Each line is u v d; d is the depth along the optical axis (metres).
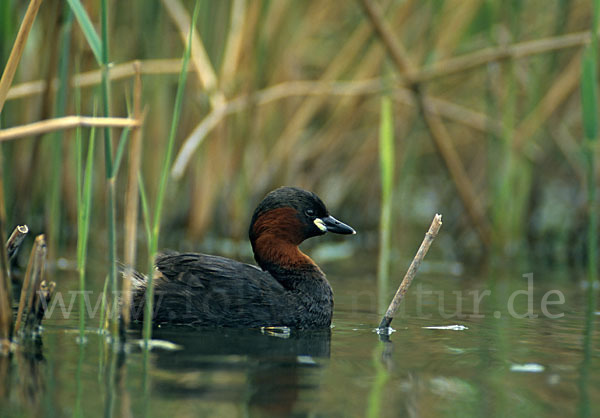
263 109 17.39
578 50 16.03
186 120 16.38
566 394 6.66
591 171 12.52
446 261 16.53
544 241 18.97
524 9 16.81
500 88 17.39
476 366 7.57
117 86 15.95
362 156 19.19
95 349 7.74
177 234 18.17
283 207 10.55
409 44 17.17
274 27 16.41
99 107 13.81
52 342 7.99
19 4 12.89
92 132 7.83
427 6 16.61
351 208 20.00
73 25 12.58
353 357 7.83
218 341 8.44
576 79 16.05
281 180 18.02
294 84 16.05
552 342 8.85
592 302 11.92
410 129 17.97
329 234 19.53
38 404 6.00
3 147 13.74
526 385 6.91
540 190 19.14
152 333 8.77
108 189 7.69
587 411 6.20
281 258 10.43
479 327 9.77
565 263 16.81
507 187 16.36
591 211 12.69
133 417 5.76
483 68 17.83
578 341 8.93
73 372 6.88
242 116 16.50
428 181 22.80
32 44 13.74
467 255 17.42
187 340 8.42
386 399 6.38
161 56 15.51
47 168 15.31
